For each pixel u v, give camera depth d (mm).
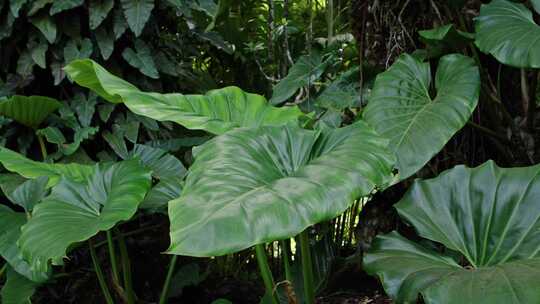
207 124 1735
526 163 2246
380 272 1260
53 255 1571
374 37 2582
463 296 1075
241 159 1341
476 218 1434
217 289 2797
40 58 2758
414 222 1473
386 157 1317
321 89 3031
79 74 1978
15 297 2041
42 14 2742
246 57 3781
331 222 2756
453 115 1867
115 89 1799
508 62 1882
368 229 2510
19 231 2062
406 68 2137
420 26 2461
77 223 1723
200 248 1032
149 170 1848
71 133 2887
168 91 3084
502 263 1226
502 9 2076
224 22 3594
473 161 2404
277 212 1104
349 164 1262
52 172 2119
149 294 2760
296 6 3867
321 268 2408
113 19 2787
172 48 3154
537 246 1316
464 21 2369
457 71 2020
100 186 1900
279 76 3691
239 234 1056
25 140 2783
